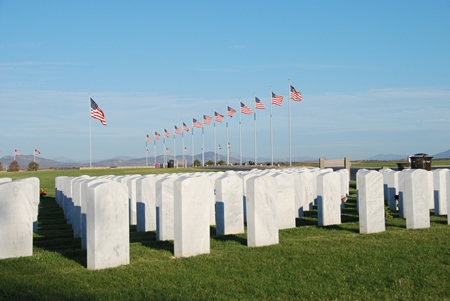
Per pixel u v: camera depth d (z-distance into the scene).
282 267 9.86
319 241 12.48
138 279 9.11
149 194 15.63
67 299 7.94
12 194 10.88
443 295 8.19
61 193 25.03
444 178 17.84
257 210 11.99
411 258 10.38
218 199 14.40
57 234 15.62
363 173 13.98
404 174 14.58
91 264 9.94
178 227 11.03
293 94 44.44
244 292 8.35
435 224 15.34
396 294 8.22
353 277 9.13
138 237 14.26
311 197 20.44
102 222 9.97
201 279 9.08
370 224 13.81
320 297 8.10
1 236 10.79
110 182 10.12
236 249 11.67
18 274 9.56
